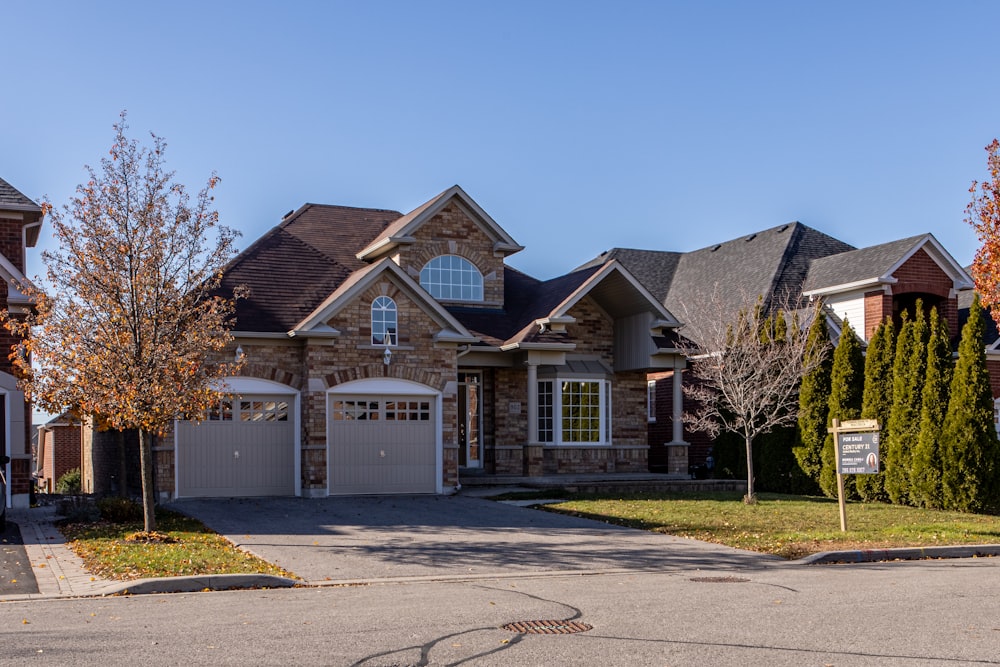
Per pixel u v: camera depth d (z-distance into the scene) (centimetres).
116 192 1589
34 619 986
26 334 1742
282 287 2477
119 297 1576
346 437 2348
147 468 1628
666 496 2420
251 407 2309
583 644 867
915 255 2917
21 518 1908
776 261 3231
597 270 2723
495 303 2828
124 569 1303
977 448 2236
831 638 895
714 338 2539
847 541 1652
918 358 2397
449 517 1955
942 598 1127
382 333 2391
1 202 2098
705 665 790
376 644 862
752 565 1453
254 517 1931
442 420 2428
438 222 2766
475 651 838
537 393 2734
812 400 2631
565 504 2153
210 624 954
